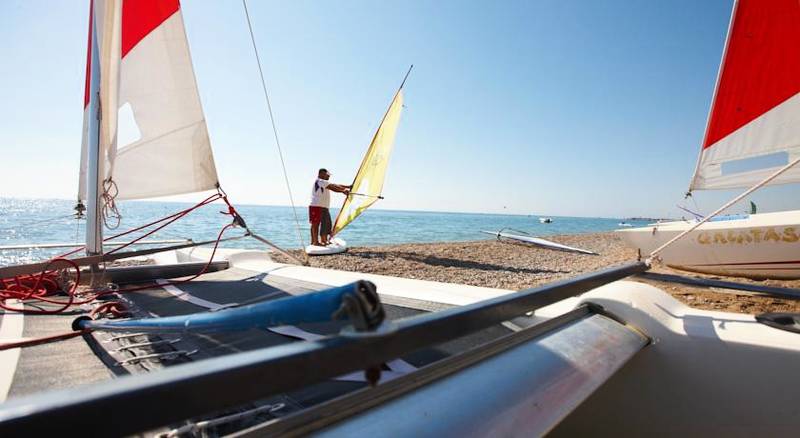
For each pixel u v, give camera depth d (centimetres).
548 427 86
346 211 1089
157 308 220
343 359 51
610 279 144
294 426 74
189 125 344
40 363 137
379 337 53
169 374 39
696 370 135
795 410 120
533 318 168
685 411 137
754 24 423
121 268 279
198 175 348
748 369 128
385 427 75
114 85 279
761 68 425
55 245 365
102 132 269
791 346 123
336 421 77
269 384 45
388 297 217
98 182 266
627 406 148
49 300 229
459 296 215
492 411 85
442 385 92
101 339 160
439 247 1220
